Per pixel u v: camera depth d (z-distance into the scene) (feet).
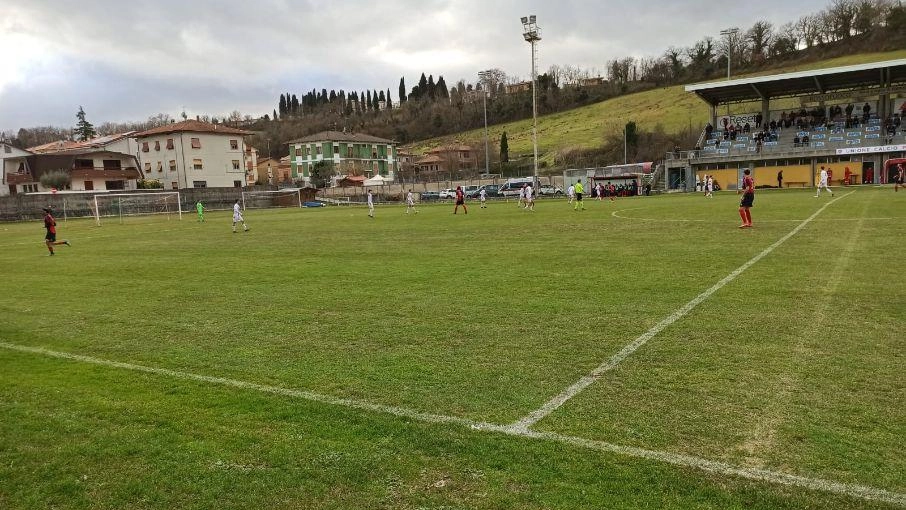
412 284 34.30
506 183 221.05
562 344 20.74
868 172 163.63
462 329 23.45
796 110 194.90
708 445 12.78
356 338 22.84
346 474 12.31
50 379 19.47
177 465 13.12
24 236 96.37
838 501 10.62
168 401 16.93
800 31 334.65
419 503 11.10
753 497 10.83
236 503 11.50
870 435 12.93
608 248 47.37
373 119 470.39
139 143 262.47
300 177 336.08
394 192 245.24
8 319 29.58
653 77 394.52
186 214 178.09
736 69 344.90
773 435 13.10
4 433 15.28
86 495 12.17
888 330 20.66
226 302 31.50
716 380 16.56
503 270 38.19
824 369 17.02
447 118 432.25
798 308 24.29
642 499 10.88
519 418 14.62
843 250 39.32
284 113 592.19
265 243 65.46
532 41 175.22
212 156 257.55
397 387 17.17
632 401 15.34
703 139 199.11
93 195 175.52
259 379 18.49
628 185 168.96
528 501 10.99
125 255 58.85
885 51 285.84
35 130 431.43
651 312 24.82
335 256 49.85
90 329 26.53
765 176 177.58
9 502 12.05
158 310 30.19
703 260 38.27
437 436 13.83
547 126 368.27
